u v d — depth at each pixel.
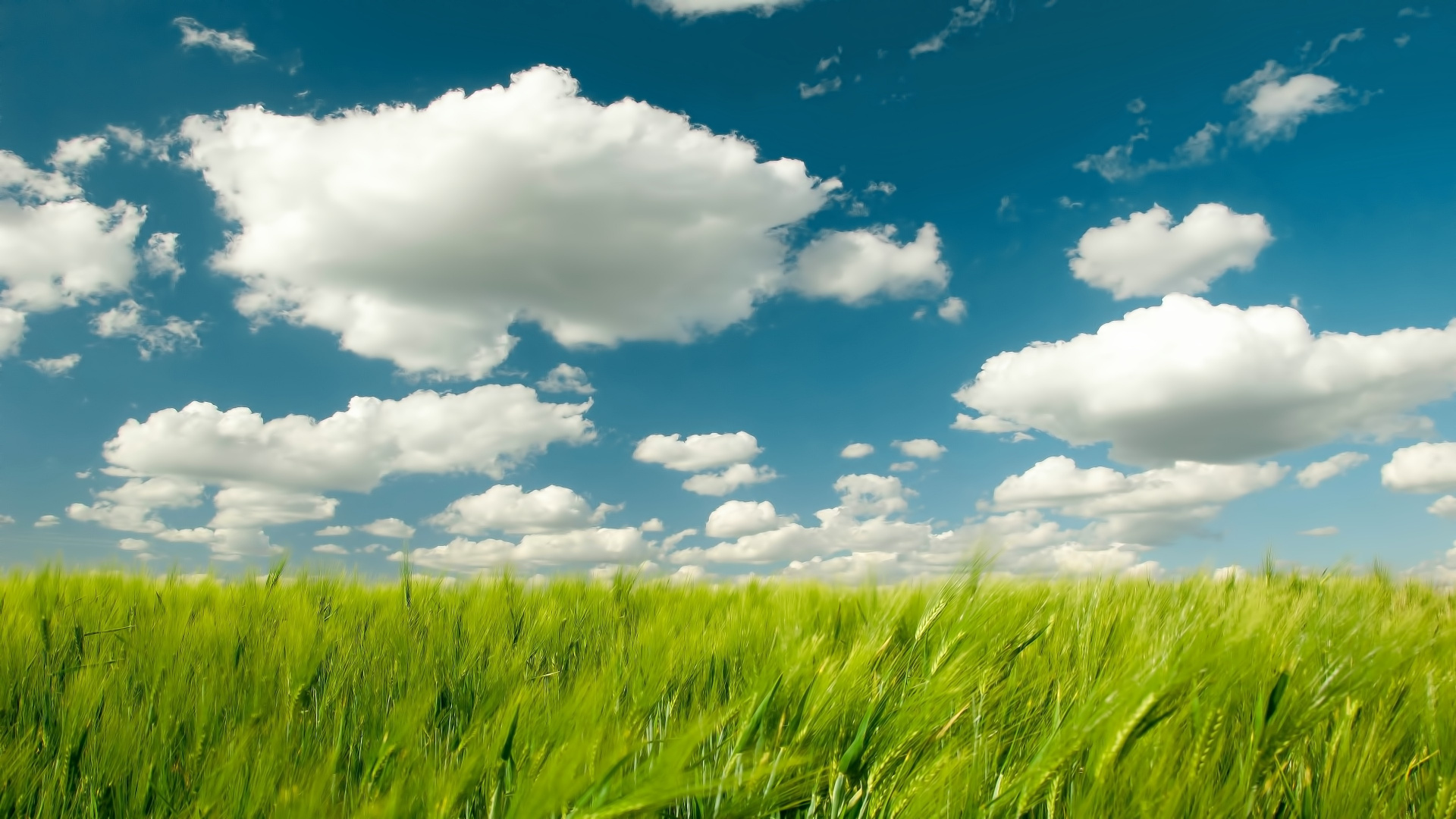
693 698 2.44
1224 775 1.73
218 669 2.69
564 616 4.33
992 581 2.46
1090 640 2.63
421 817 1.53
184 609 4.04
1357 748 1.78
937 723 1.82
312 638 2.93
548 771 1.41
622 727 1.93
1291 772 1.71
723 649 3.00
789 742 1.76
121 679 2.59
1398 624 2.09
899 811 1.54
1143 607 2.91
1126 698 1.63
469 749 1.86
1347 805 1.62
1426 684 2.16
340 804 1.69
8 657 2.85
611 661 2.54
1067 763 1.63
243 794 1.73
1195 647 1.71
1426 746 1.97
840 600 3.72
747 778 1.52
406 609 4.21
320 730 2.30
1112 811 1.51
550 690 2.46
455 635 3.57
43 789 1.88
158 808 1.87
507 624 3.96
